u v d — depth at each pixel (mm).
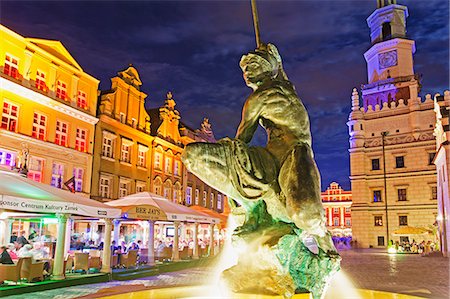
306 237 3271
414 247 36688
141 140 33844
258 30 4223
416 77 48000
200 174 3443
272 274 3070
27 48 23000
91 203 13227
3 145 21125
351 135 47031
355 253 34875
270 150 3596
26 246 13922
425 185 42812
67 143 25594
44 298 10039
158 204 17891
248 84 3982
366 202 45156
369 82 53594
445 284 13094
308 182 3162
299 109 3662
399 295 4160
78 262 14242
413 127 44125
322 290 3152
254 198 3404
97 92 28688
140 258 19578
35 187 12172
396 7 52031
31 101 23062
